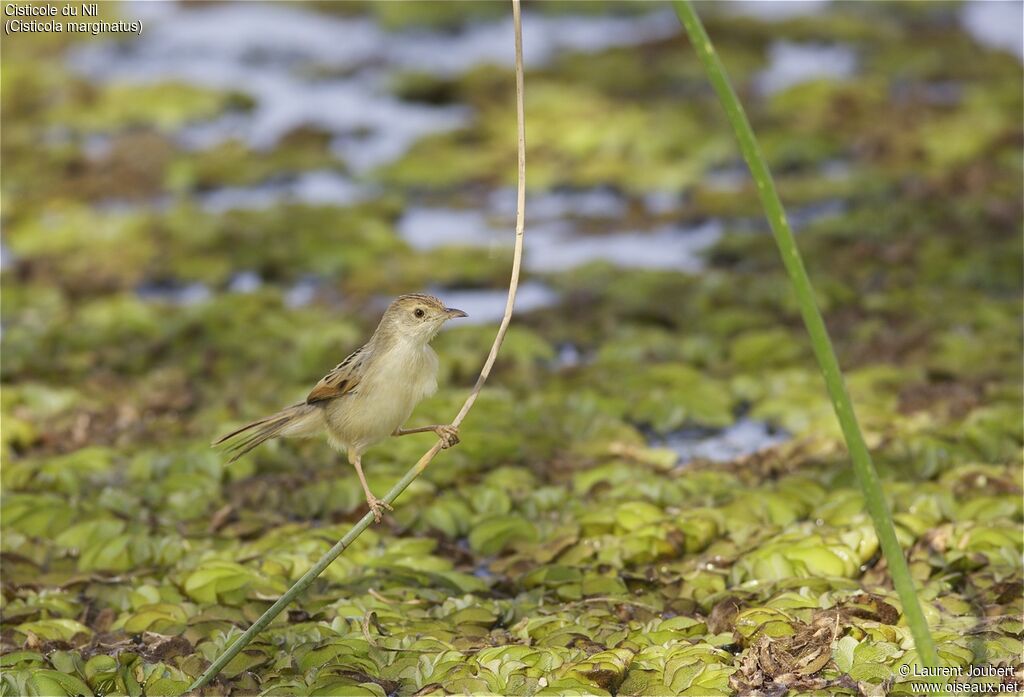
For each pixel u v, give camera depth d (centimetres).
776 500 1037
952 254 1639
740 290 1596
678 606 895
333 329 1506
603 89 2395
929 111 2209
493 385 1371
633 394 1321
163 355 1476
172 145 2269
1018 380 1280
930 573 914
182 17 3125
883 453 1126
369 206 1959
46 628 873
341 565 983
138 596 932
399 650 823
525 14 2966
